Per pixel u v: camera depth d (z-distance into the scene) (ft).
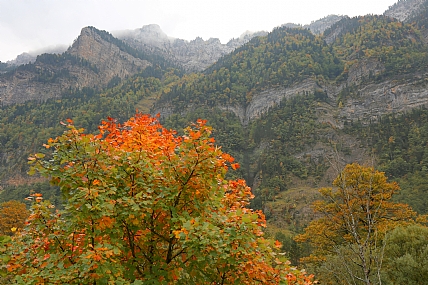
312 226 74.38
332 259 44.34
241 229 15.02
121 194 16.11
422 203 171.12
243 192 21.26
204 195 17.44
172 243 18.11
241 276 16.28
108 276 13.94
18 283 13.10
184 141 16.63
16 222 123.34
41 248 15.89
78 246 15.40
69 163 15.44
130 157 16.38
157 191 16.72
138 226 16.58
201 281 17.08
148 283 15.90
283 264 18.21
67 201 15.15
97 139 16.14
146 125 20.45
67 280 13.32
